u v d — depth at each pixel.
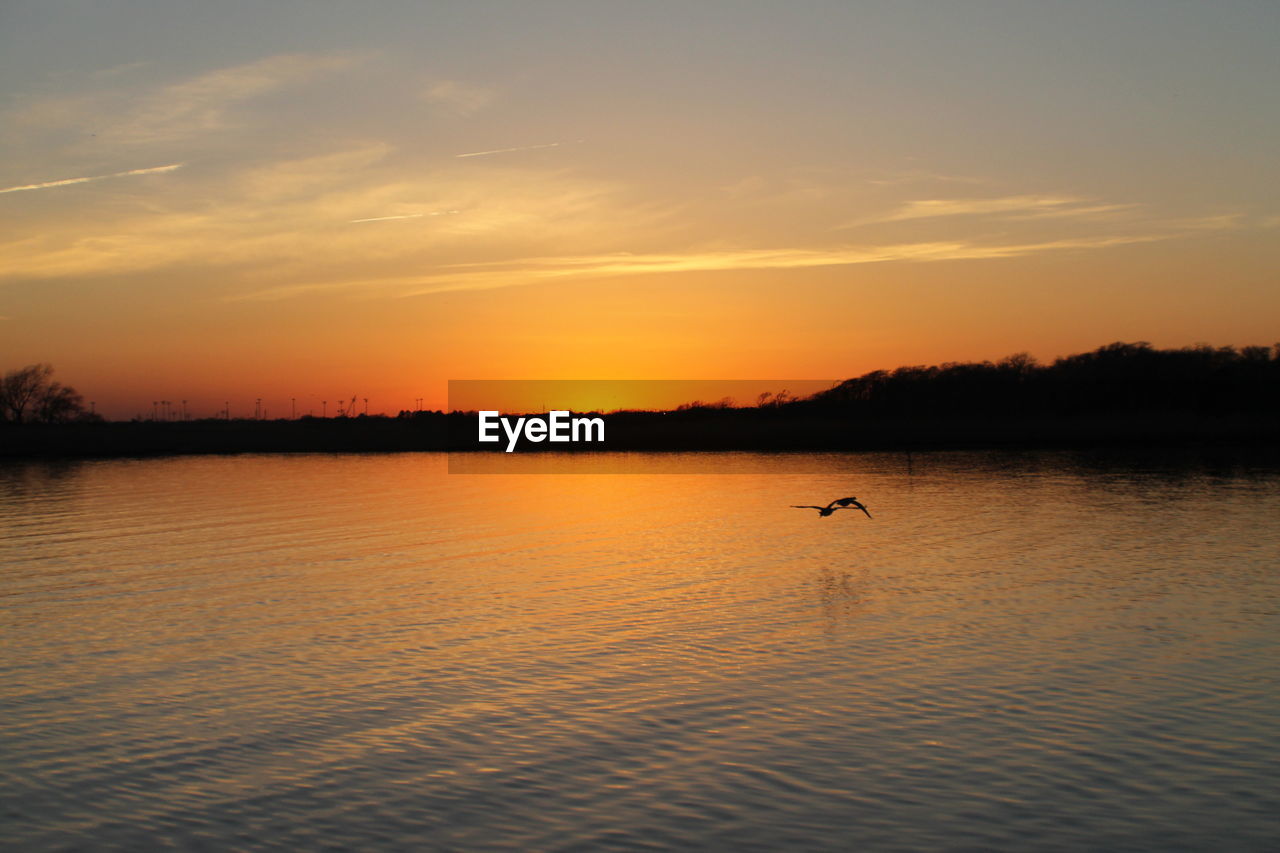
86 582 37.16
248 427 194.00
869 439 149.88
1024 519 53.72
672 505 66.69
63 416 189.00
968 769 18.06
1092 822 15.94
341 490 80.56
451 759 18.75
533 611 31.33
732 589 34.81
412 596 34.03
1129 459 102.81
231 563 41.69
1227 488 69.75
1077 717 20.69
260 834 15.77
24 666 25.34
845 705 21.62
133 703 22.22
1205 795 16.84
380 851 15.19
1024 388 155.38
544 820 16.17
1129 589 33.72
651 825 15.97
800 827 15.84
